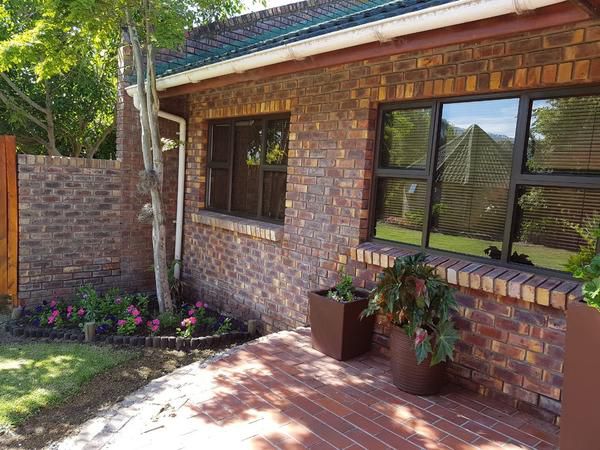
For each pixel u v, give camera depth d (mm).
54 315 5879
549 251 3504
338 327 4223
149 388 3658
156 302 6980
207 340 5543
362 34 3625
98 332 5676
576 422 2609
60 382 4480
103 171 6941
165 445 2855
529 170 3590
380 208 4695
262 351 4426
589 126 3262
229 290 6637
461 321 3811
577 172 3340
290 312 5586
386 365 4184
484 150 3848
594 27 3076
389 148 4574
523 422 3268
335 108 4898
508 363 3537
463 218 4020
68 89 10516
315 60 4305
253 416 3217
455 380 3867
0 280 6348
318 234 5172
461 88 3812
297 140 5395
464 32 3242
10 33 7938
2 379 4508
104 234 7039
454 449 2885
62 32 5910
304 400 3469
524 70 3432
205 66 5254
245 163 6543
